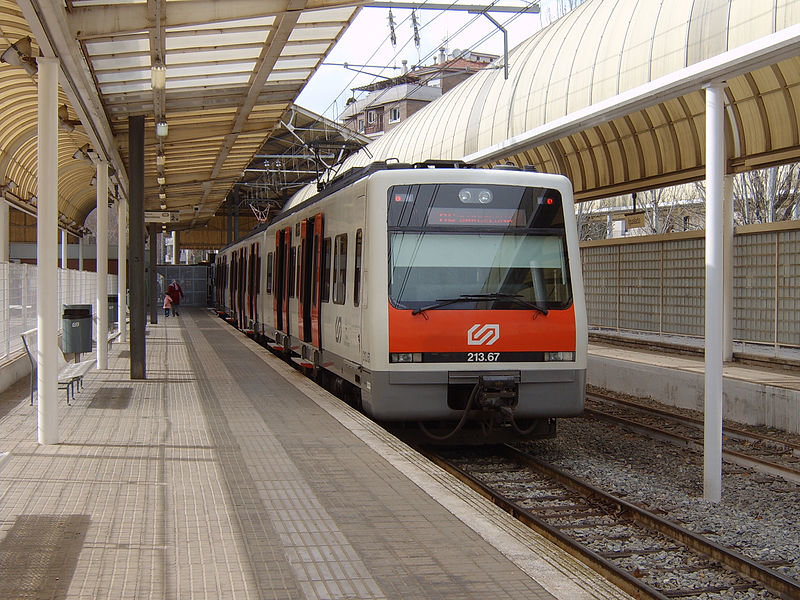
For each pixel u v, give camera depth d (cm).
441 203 996
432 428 1037
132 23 793
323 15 933
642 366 1564
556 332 984
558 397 984
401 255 976
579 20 1814
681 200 4206
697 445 1100
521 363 973
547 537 736
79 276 2075
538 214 1016
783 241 1509
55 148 825
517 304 980
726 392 1315
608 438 1187
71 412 1045
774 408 1205
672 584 626
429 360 953
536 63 1908
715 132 863
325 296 1257
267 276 2041
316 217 1337
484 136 2073
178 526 578
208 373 1471
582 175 2062
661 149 1758
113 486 683
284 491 675
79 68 848
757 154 1491
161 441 866
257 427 950
